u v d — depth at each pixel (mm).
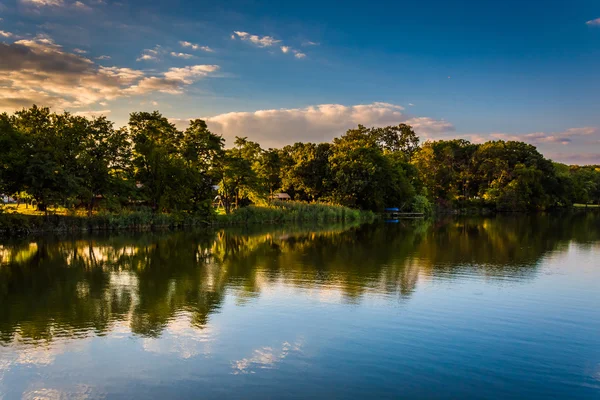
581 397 10758
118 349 13328
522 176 106312
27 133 46375
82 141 49969
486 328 15328
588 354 13188
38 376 11609
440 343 13945
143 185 56469
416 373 11898
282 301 18641
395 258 30203
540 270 25672
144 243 38938
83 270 25688
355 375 11711
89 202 51781
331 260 29312
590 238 43312
